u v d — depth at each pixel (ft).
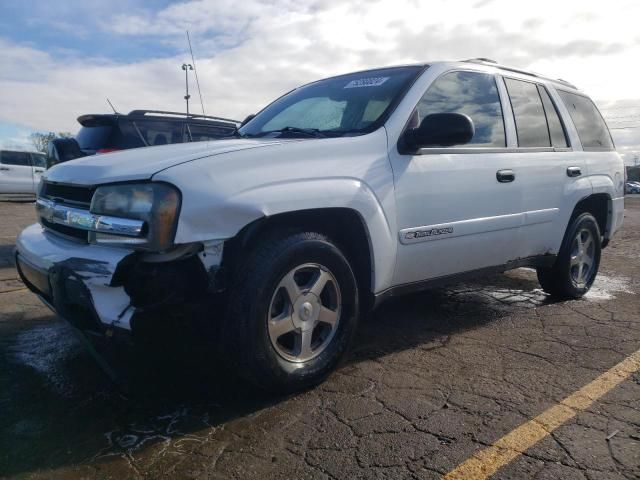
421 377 10.34
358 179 10.03
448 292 17.16
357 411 8.96
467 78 13.03
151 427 8.52
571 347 11.98
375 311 14.84
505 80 14.12
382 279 10.68
